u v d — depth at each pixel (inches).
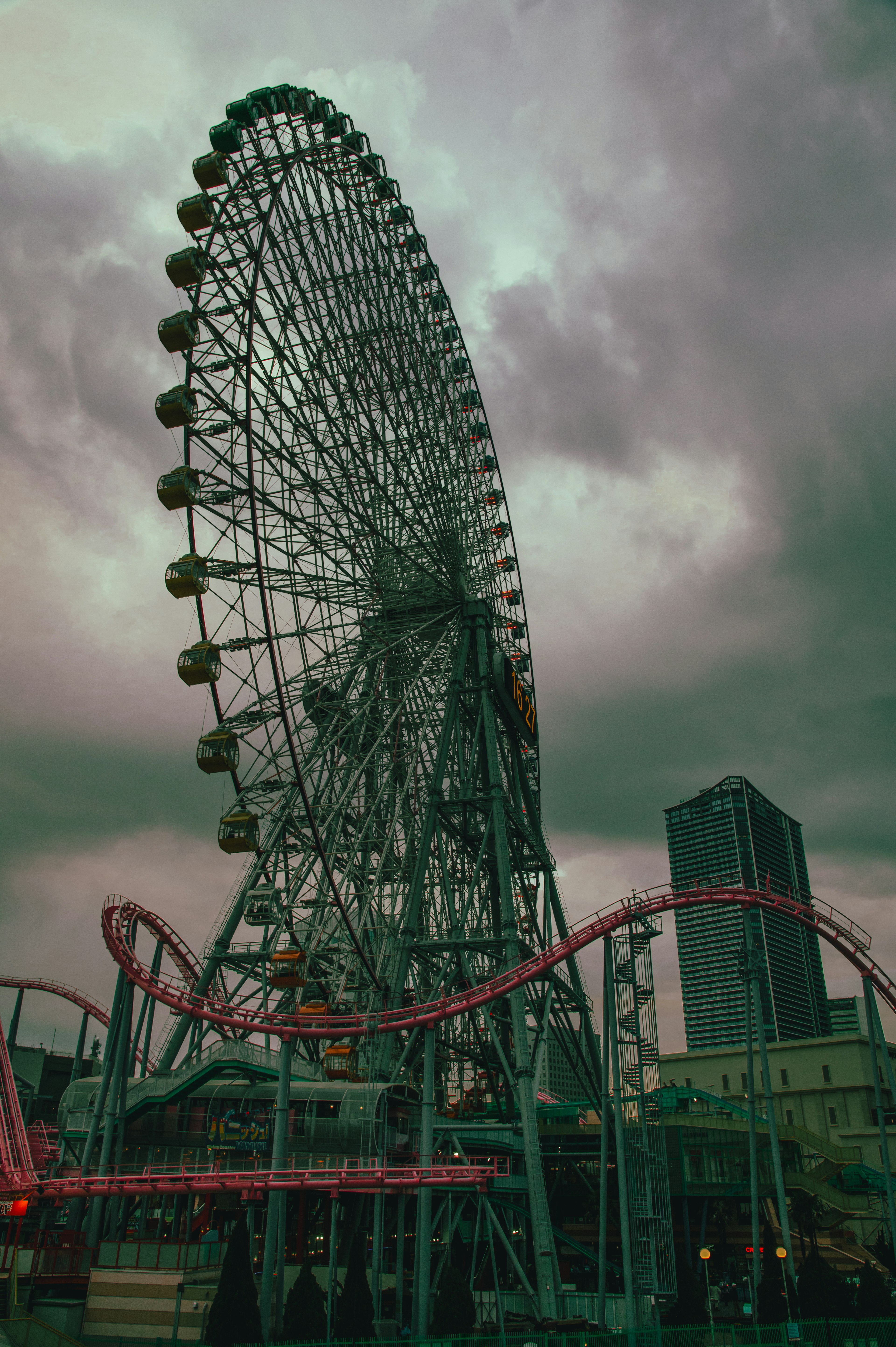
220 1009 2470.5
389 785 3336.6
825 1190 3870.6
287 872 2984.7
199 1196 2679.6
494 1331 2196.1
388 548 3272.6
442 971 3073.3
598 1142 3191.4
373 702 3289.9
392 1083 2679.6
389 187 3053.6
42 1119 4712.1
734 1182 3644.2
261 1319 1827.0
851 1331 1776.6
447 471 3299.7
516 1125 2881.4
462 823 3361.2
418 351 3193.9
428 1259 2053.4
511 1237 2979.8
